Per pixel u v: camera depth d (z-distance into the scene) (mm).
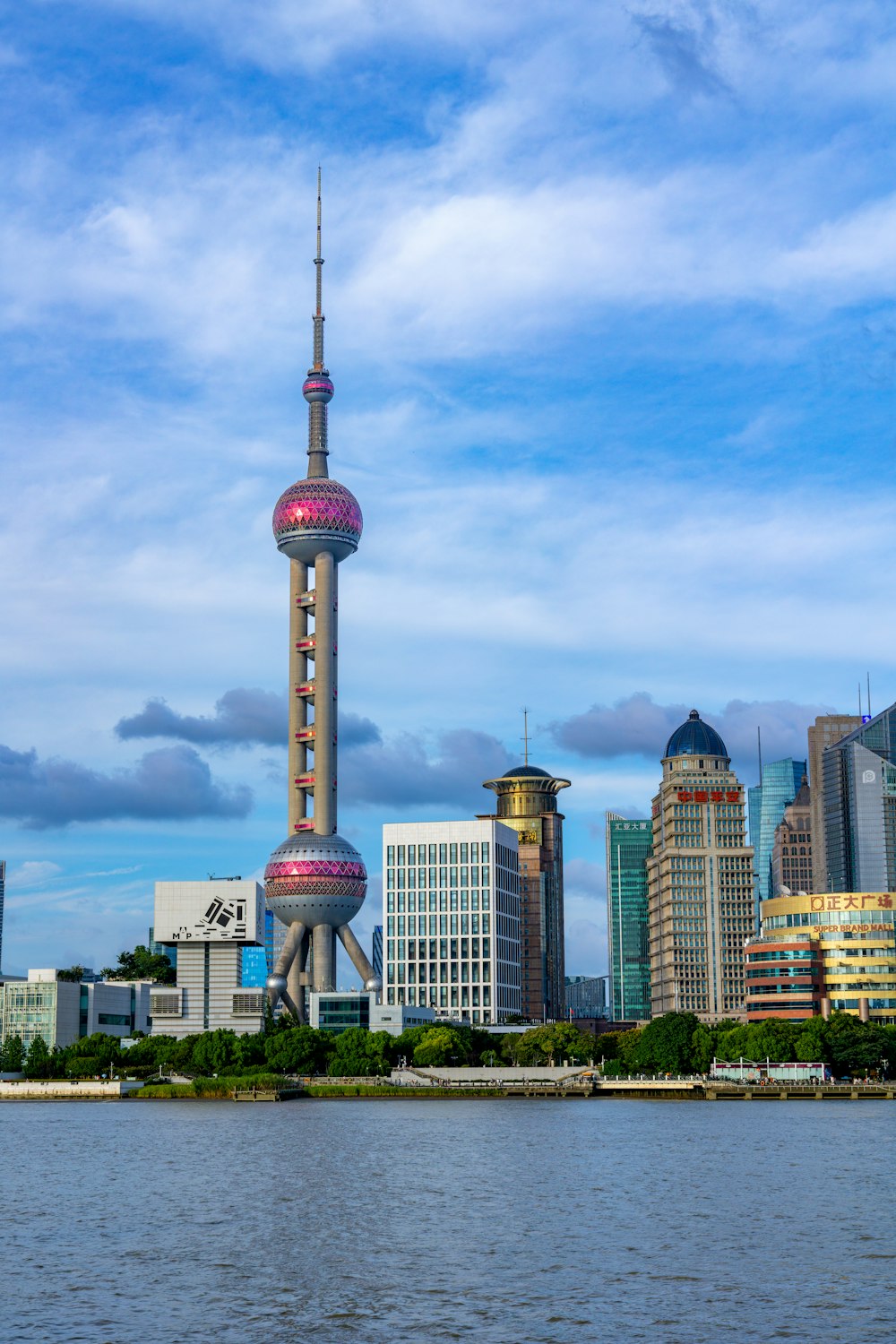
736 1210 149375
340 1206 154000
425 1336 98750
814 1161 194000
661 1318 102875
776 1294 109750
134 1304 107750
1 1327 101375
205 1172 186875
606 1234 134875
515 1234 135250
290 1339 98375
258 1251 127688
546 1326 101000
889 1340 97312
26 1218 147875
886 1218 143375
